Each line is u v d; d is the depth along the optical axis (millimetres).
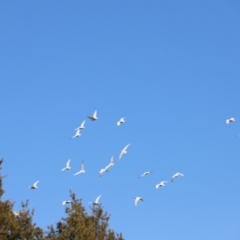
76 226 51125
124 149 58969
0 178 51062
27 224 50375
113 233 54406
